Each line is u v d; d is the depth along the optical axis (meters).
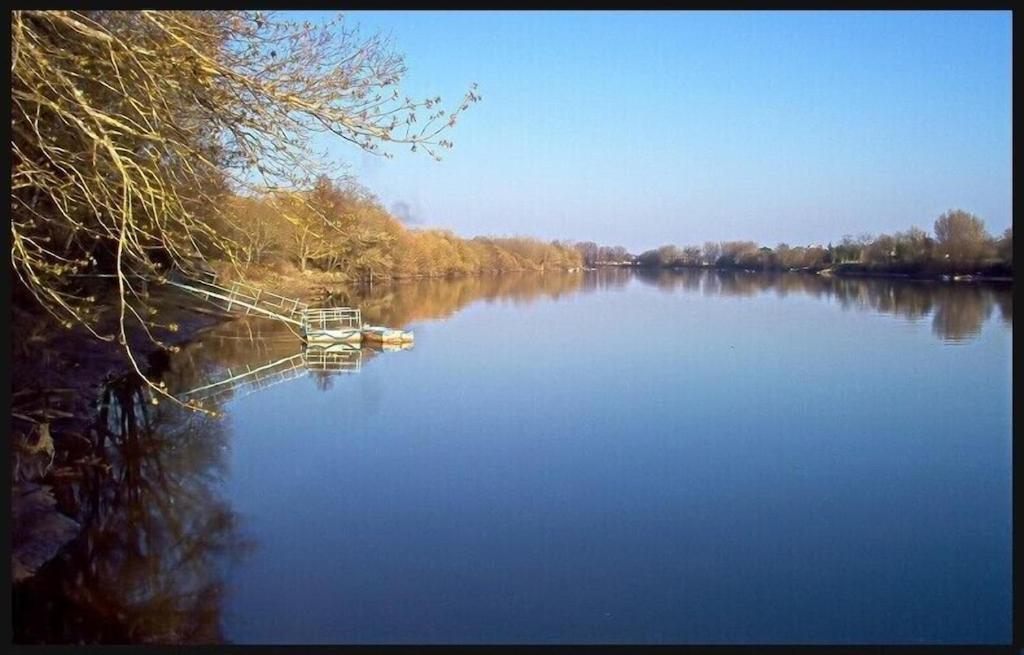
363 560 8.78
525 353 24.52
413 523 9.89
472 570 8.55
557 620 7.58
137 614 7.48
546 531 9.66
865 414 15.96
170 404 15.77
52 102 5.96
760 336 28.47
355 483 11.45
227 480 11.49
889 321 33.12
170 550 8.91
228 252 7.13
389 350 25.22
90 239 10.63
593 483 11.60
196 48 6.17
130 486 10.94
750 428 14.84
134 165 6.09
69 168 6.79
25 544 8.43
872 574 8.60
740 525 9.91
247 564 8.63
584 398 17.58
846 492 11.23
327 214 8.04
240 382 19.23
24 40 5.70
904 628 7.57
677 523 9.96
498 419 15.48
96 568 8.36
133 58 5.90
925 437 14.19
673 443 13.73
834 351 24.53
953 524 9.97
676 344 26.44
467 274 86.56
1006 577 8.52
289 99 6.14
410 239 69.38
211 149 6.77
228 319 30.02
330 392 18.12
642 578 8.45
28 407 12.36
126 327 20.08
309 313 28.86
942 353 24.02
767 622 7.60
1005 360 22.61
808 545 9.35
